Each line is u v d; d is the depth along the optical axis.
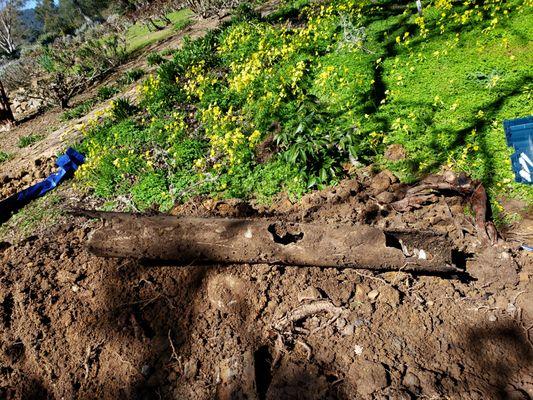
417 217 3.97
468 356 2.75
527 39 6.01
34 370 3.37
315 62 7.44
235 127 6.19
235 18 11.48
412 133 5.00
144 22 22.59
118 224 3.68
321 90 6.46
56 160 7.13
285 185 4.90
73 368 3.30
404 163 4.67
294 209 4.48
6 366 3.42
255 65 6.99
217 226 3.50
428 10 8.15
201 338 3.26
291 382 2.77
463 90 5.41
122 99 8.79
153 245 3.60
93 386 3.17
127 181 5.93
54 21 58.69
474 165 4.25
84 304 3.69
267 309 3.32
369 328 3.00
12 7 42.50
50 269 4.11
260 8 13.77
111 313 3.57
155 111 7.60
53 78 14.74
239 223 3.50
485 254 3.31
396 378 2.66
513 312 2.94
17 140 10.66
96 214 3.85
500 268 3.18
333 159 4.80
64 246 4.52
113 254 3.76
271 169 5.16
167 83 8.28
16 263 4.30
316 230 3.36
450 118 5.01
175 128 6.27
